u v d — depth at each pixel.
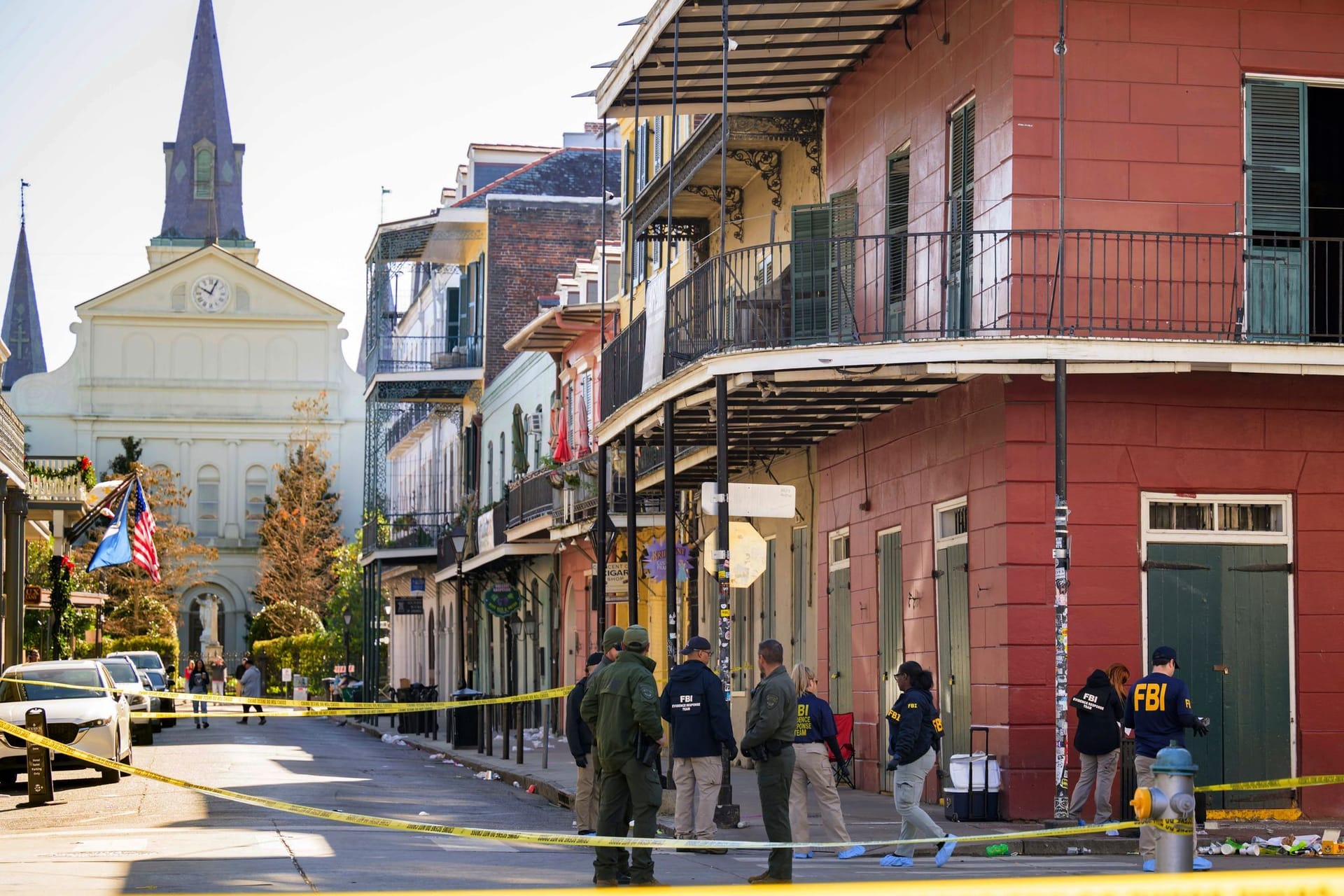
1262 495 38.12
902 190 45.31
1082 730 34.12
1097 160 37.69
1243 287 37.97
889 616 45.75
